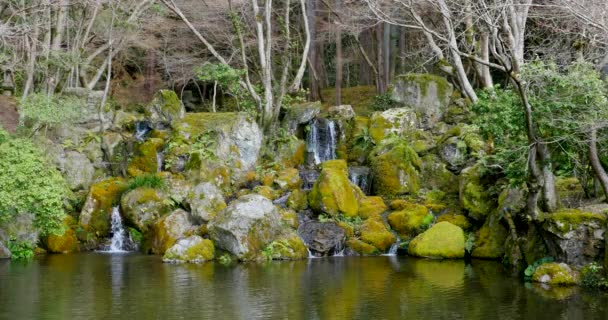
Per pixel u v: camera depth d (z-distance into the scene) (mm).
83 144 17953
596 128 10938
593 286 10797
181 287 10789
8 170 13539
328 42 30406
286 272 12367
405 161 17641
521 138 12312
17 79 22984
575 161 12102
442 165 17906
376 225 15516
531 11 18406
